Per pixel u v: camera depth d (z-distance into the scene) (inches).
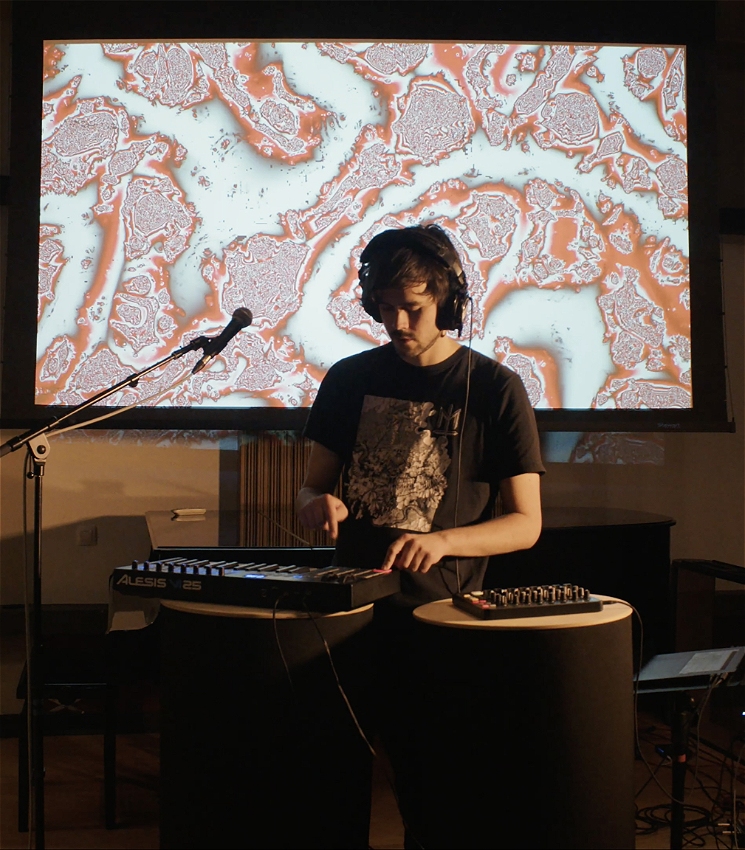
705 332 140.6
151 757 119.6
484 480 71.6
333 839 64.4
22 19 133.7
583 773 61.7
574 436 149.3
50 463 140.0
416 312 68.6
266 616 63.1
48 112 134.0
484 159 138.6
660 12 140.5
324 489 75.1
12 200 133.0
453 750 62.4
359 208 137.5
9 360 132.8
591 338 139.6
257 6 136.2
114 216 135.0
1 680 136.6
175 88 135.8
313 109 136.9
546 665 61.2
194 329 135.9
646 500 150.6
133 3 135.3
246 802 63.2
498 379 71.4
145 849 92.4
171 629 65.8
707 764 113.7
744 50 151.0
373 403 72.7
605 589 115.8
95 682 99.0
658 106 140.7
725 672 80.2
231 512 138.9
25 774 96.4
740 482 152.0
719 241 141.0
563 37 139.3
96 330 134.3
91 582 141.1
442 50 138.2
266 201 136.7
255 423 135.4
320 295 137.2
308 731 63.2
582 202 139.7
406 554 63.6
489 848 61.8
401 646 68.2
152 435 142.2
